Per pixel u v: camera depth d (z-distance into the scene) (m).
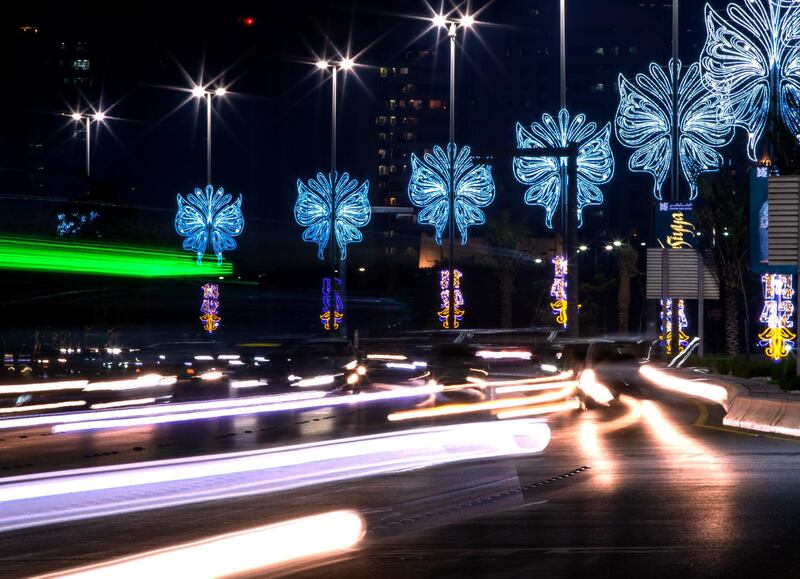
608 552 9.77
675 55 56.94
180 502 13.34
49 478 15.44
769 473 15.13
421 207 109.44
